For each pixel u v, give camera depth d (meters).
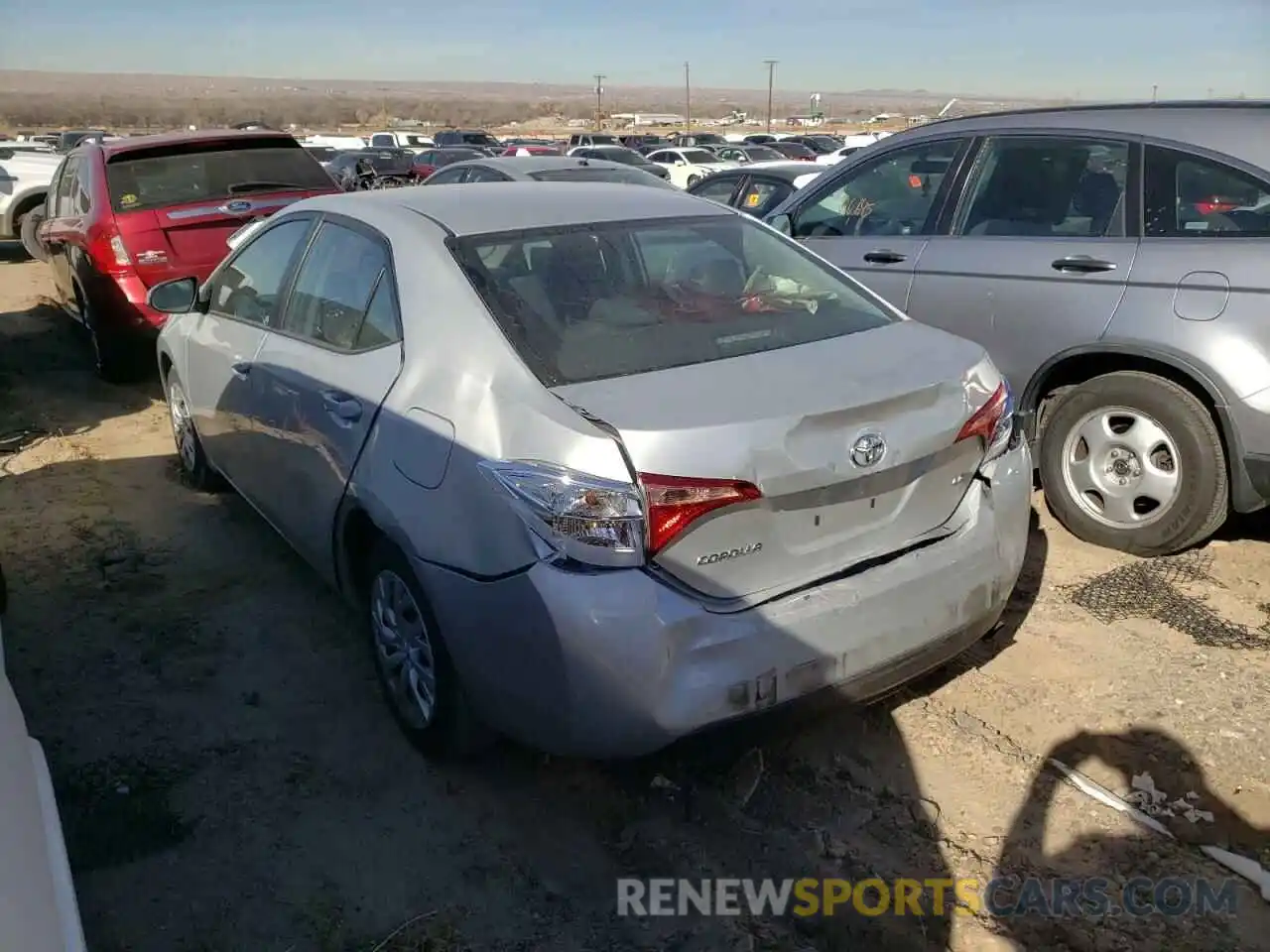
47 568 4.74
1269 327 3.96
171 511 5.41
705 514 2.61
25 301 11.31
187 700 3.71
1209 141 4.27
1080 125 4.70
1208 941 2.57
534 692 2.73
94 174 7.55
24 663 3.94
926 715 3.48
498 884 2.85
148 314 7.22
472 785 3.24
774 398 2.77
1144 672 3.66
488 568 2.76
